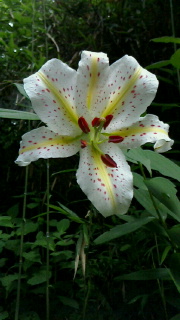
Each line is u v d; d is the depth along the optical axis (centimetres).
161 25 63
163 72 62
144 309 46
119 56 65
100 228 46
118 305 48
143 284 49
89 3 66
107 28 64
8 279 46
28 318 44
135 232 45
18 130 59
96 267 47
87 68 26
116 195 25
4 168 64
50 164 60
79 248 28
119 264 48
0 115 26
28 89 25
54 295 48
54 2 67
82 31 65
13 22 62
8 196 64
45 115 25
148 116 27
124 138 27
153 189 28
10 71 60
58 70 25
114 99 27
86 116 27
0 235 50
